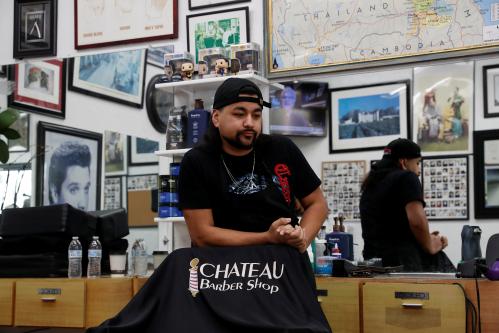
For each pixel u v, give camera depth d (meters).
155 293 1.82
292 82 2.99
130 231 3.11
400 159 2.87
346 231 2.88
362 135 2.93
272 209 1.96
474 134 2.79
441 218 2.79
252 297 1.75
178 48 3.18
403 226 2.82
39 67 3.46
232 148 1.99
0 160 3.46
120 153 3.23
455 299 2.11
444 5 2.73
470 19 2.69
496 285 2.07
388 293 2.20
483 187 2.75
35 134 3.43
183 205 1.98
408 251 2.78
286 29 2.96
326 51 2.89
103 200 3.24
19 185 3.43
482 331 2.07
